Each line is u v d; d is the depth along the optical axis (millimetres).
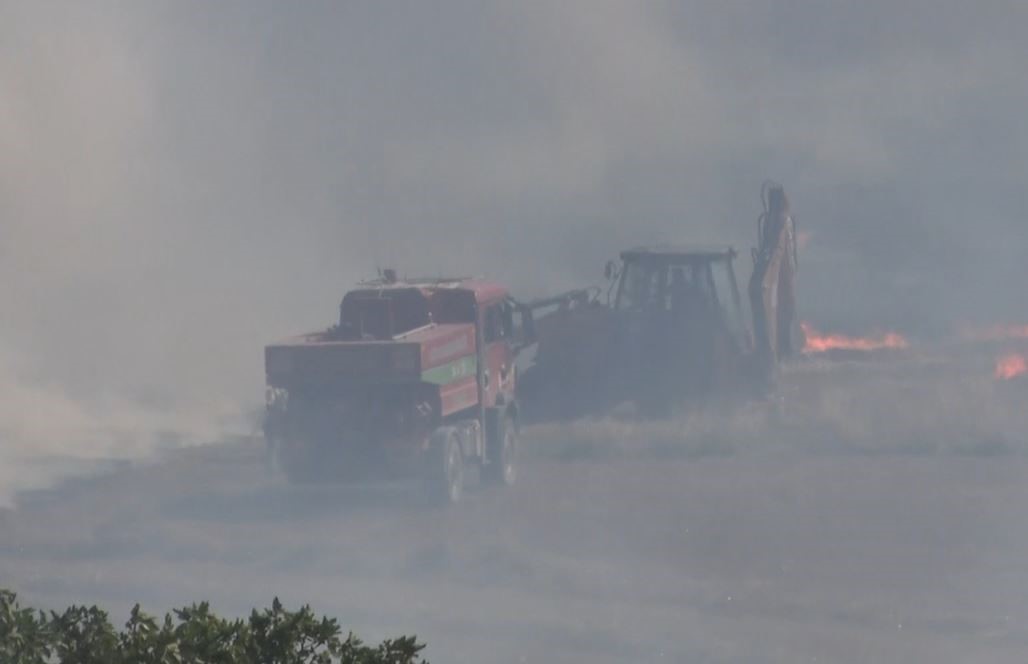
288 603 64812
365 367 86062
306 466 87250
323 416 87062
